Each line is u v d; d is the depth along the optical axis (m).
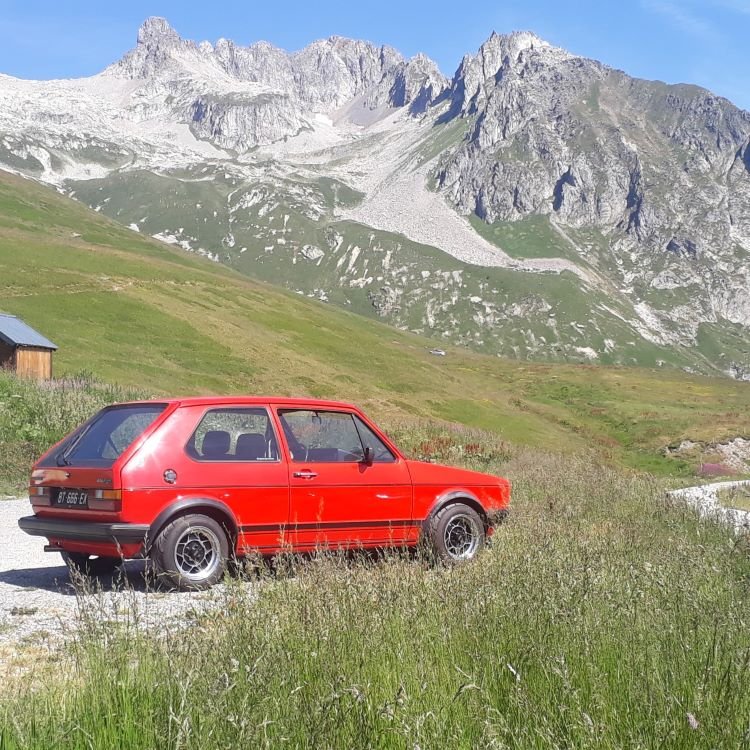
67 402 24.50
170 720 3.43
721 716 3.69
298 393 92.69
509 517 11.94
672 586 6.15
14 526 12.54
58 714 3.83
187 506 8.01
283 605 5.46
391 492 9.24
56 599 7.49
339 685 3.96
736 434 96.88
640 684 4.13
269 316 122.38
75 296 102.88
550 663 4.29
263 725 3.40
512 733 3.58
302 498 8.66
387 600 5.58
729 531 12.28
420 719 3.38
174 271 134.00
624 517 13.63
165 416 8.32
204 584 7.98
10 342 56.38
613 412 112.19
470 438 43.69
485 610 5.36
